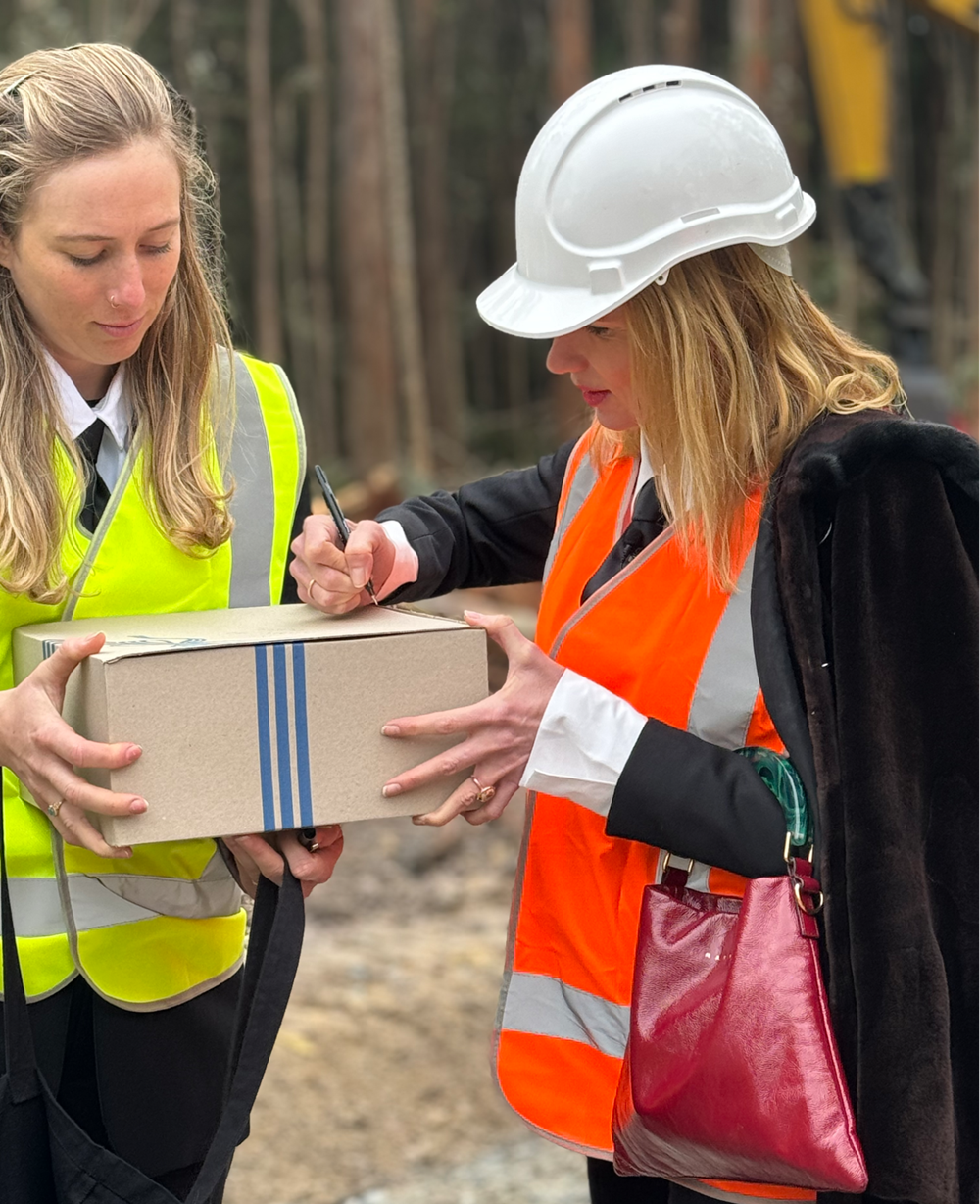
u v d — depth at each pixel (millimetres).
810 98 19469
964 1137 1658
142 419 1802
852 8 9336
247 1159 3803
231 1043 1724
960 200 21688
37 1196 1691
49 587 1725
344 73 15930
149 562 1802
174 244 1704
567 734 1684
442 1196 3736
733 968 1592
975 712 1622
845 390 1726
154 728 1551
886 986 1585
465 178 21266
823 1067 1542
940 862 1639
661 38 20109
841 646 1627
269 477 1936
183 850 1814
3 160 1630
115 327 1683
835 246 18547
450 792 1698
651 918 1692
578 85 16500
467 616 1701
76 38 14500
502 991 1913
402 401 18859
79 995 1825
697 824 1650
